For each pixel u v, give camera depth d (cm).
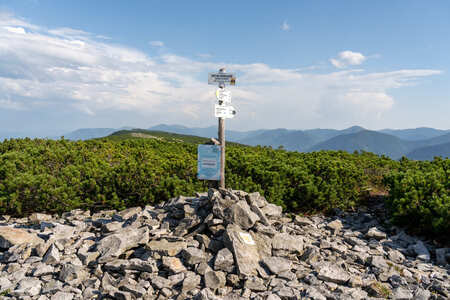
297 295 486
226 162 1142
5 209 948
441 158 1373
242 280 532
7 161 1141
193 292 496
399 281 549
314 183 1082
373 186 1349
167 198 1020
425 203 823
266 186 1048
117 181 1045
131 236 638
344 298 477
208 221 667
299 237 700
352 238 779
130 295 482
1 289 511
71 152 1321
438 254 665
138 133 13700
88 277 554
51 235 673
